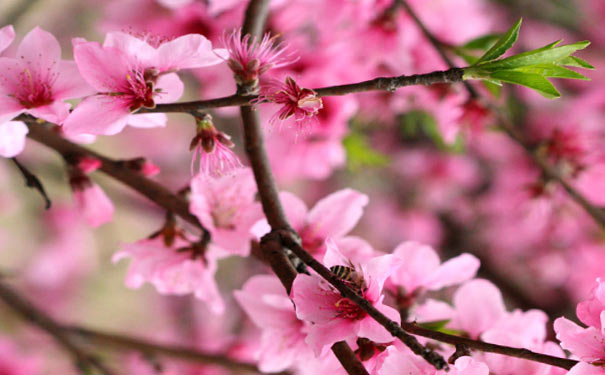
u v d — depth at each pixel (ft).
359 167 4.70
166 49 3.28
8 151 3.35
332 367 3.34
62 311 7.95
